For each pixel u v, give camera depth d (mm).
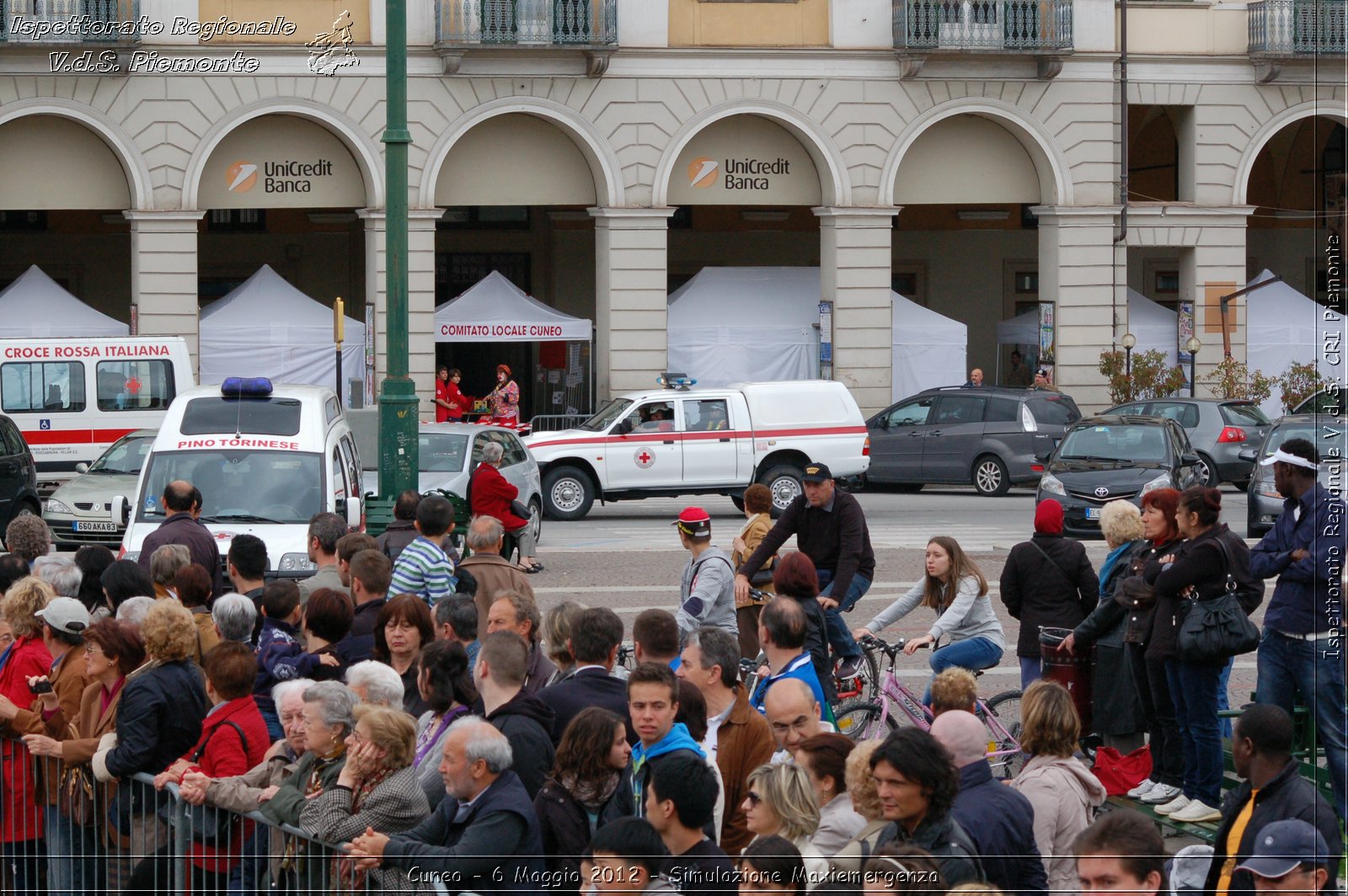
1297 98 45656
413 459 19328
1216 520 11391
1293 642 11273
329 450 19781
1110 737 12312
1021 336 48219
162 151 39750
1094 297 44938
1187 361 45781
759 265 51594
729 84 42781
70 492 26344
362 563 11695
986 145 44938
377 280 41375
